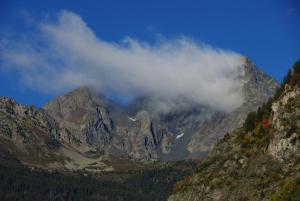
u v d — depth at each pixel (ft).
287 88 495.41
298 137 450.30
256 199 438.81
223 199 474.90
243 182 470.80
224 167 502.79
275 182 437.99
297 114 467.52
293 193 408.05
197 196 504.84
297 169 430.61
